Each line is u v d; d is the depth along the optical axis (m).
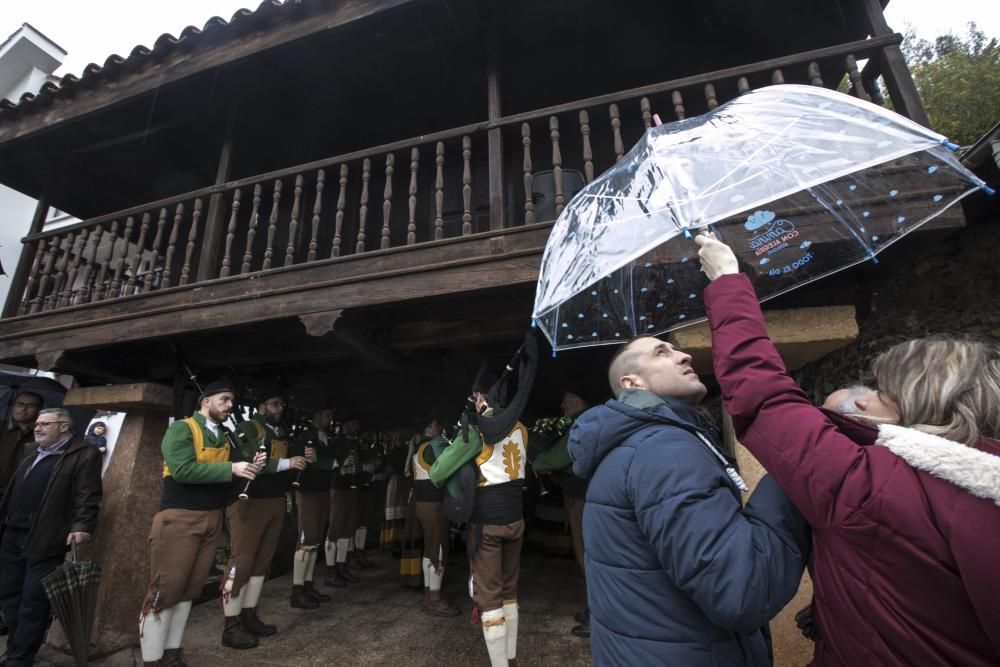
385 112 5.13
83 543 3.52
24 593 3.29
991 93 10.95
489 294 3.26
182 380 4.31
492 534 2.79
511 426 2.89
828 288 2.84
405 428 7.20
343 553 5.31
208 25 3.75
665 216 1.29
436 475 2.83
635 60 4.60
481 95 4.93
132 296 3.84
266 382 4.50
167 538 2.98
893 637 0.76
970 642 0.71
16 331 4.23
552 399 6.59
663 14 4.12
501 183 3.17
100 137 4.83
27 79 9.95
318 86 4.69
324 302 3.29
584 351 4.58
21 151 4.89
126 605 3.92
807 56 2.78
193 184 5.95
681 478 0.99
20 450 4.66
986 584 0.67
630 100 3.03
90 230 4.38
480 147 4.74
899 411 0.95
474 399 3.10
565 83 4.84
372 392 6.41
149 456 4.31
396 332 4.06
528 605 4.38
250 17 3.62
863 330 2.99
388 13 3.46
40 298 4.30
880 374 1.04
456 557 6.71
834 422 0.96
